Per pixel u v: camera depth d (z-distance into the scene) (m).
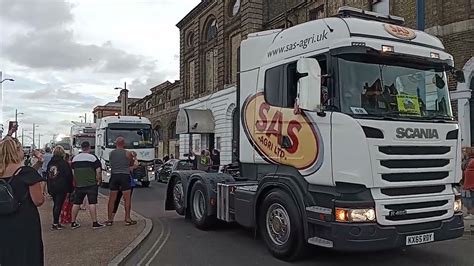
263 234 7.50
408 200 6.03
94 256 7.16
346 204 5.86
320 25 6.59
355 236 5.76
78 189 9.73
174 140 43.31
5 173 4.26
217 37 32.47
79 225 10.04
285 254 6.96
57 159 9.73
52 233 9.12
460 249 7.80
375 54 6.18
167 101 45.09
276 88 7.37
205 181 9.62
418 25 13.88
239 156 8.53
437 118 6.48
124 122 21.81
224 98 30.11
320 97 6.13
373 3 17.84
